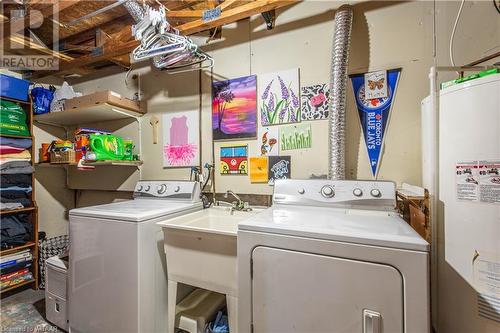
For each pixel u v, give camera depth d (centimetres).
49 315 189
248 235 114
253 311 112
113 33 251
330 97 163
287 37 195
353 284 96
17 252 239
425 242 89
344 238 98
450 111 122
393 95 165
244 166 209
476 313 113
